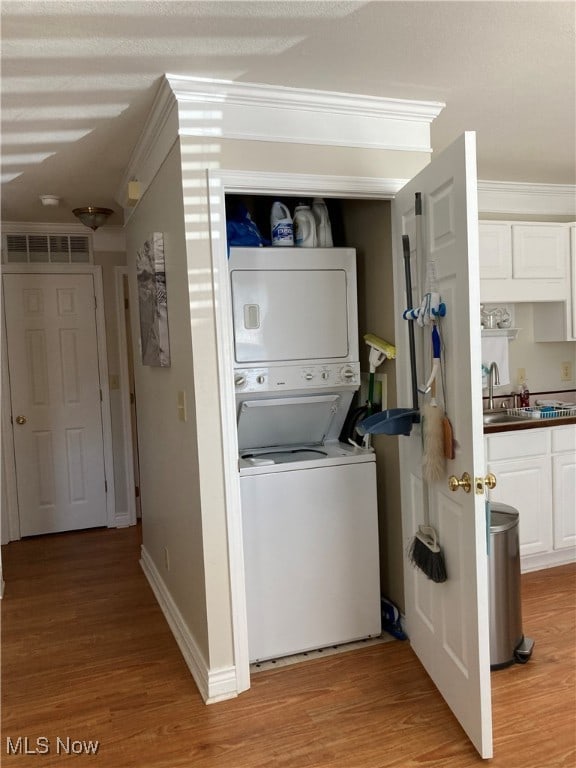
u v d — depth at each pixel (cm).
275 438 299
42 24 174
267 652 260
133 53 196
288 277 270
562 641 271
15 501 446
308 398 282
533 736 207
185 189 224
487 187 400
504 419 388
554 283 390
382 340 278
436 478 214
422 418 226
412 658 261
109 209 384
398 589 282
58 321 451
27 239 442
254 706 232
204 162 227
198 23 179
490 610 247
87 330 459
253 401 271
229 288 242
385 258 275
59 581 369
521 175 386
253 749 207
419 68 220
